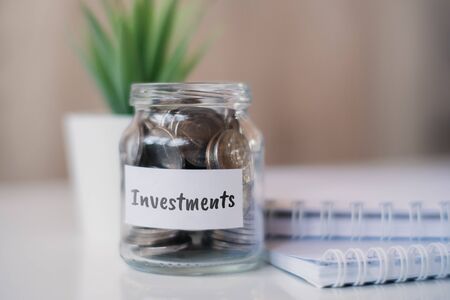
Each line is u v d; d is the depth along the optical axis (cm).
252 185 38
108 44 50
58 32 86
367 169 78
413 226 41
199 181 35
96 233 50
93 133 49
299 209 42
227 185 36
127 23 50
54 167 87
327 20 107
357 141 111
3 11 82
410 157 115
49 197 75
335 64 108
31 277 38
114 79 50
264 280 36
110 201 49
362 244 40
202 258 36
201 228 35
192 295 33
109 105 51
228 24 97
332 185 52
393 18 114
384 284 35
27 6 84
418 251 36
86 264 41
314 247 39
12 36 83
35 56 85
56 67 86
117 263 41
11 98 84
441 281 36
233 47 98
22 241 49
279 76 103
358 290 34
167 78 49
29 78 84
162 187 35
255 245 38
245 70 99
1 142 83
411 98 117
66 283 36
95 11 84
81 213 52
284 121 104
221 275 38
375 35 112
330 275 34
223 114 37
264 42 101
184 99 36
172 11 50
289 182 56
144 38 49
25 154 85
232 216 36
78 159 50
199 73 94
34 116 85
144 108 38
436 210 40
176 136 35
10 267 40
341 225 42
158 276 38
